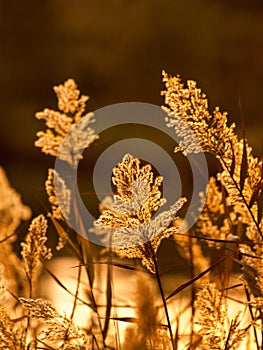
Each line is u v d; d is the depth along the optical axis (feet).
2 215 16.01
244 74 87.86
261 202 14.12
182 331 14.89
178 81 13.53
